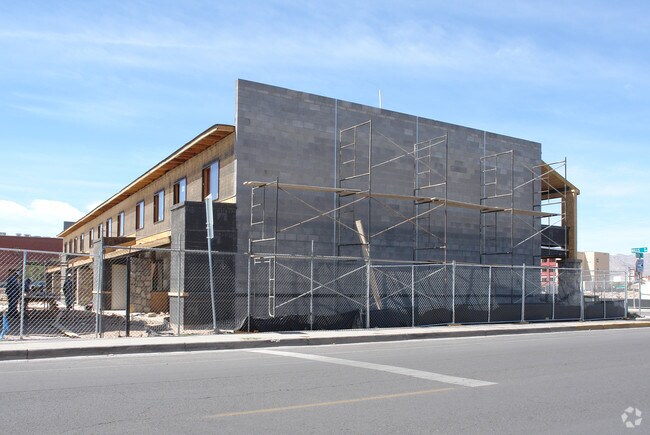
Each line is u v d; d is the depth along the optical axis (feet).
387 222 80.38
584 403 26.13
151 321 72.02
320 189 70.85
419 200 80.43
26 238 203.21
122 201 117.39
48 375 32.53
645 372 34.86
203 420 22.44
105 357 40.45
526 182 95.71
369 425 21.95
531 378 32.37
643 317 88.02
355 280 76.43
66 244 185.88
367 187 78.79
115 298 101.30
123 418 22.67
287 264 71.61
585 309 79.77
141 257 92.63
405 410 24.43
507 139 95.30
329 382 30.60
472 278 88.38
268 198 70.69
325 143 75.72
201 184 78.28
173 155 82.64
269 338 49.21
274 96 72.38
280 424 21.94
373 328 60.59
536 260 96.63
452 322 66.90
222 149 73.10
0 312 64.39
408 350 45.50
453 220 87.35
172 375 32.63
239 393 27.58
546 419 23.18
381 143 80.74
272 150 71.56
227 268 66.80
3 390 28.04
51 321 67.26
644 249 92.84
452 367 36.19
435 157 86.28
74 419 22.48
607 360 39.99
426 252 83.82
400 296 80.43
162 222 92.94
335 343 51.19
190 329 62.18
